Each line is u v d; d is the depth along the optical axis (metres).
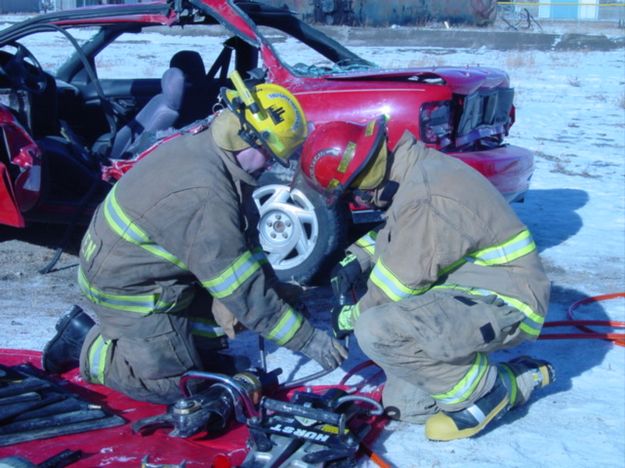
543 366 3.73
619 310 5.21
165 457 3.22
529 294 3.38
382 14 29.80
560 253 6.50
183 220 3.16
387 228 3.45
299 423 3.23
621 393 4.03
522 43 25.69
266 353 4.42
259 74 5.57
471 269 3.41
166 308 3.40
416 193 3.23
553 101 15.81
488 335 3.24
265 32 20.73
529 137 12.10
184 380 3.48
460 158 5.29
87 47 7.03
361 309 3.44
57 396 3.52
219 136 3.23
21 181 5.41
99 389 3.86
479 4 31.33
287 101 3.27
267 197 5.31
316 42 6.57
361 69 5.85
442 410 3.52
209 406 3.35
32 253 6.07
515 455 3.41
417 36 25.94
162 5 5.64
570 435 3.60
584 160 10.59
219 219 3.16
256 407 3.56
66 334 3.88
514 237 3.35
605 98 16.34
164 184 3.19
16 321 4.77
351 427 3.48
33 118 5.94
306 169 3.36
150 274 3.32
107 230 3.31
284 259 5.32
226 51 6.52
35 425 3.33
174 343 3.45
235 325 3.56
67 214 5.76
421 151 3.38
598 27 34.69
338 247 5.22
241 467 3.06
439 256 3.23
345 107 5.19
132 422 3.53
